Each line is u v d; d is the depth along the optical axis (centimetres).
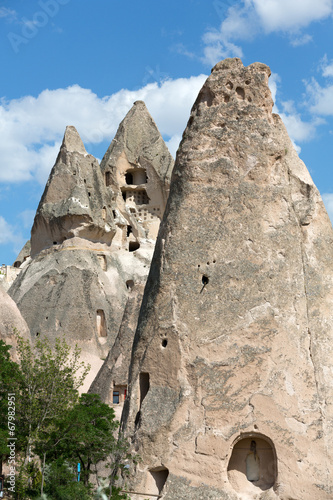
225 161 2455
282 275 2364
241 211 2406
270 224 2405
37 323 4622
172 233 2433
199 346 2308
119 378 3606
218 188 2438
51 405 2827
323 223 2484
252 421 2231
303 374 2283
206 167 2466
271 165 2458
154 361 2347
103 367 3716
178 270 2391
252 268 2356
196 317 2336
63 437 2712
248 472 2253
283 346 2295
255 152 2452
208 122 2511
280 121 2586
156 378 2334
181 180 2483
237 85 2525
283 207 2431
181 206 2447
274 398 2244
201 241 2400
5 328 3334
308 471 2191
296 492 2173
